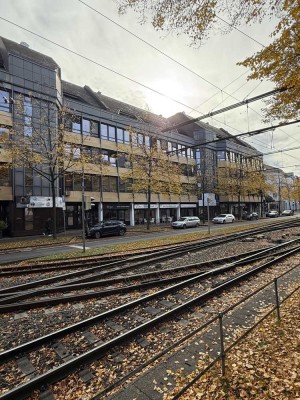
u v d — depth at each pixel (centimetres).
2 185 2520
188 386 307
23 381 418
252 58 661
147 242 1911
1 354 462
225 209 5462
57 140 2228
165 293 782
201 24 531
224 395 332
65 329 549
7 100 2472
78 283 926
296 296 680
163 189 3281
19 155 2098
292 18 547
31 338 556
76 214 3281
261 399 320
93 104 3650
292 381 345
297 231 2333
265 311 608
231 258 1230
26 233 2627
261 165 6431
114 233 2509
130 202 3834
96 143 3369
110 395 352
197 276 909
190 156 4872
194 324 586
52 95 2784
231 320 571
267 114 929
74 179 3198
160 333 549
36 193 2703
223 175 4741
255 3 519
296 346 429
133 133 3325
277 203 8438
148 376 384
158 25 541
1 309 683
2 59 2762
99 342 524
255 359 406
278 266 1066
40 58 3069
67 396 376
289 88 729
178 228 3262
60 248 1762
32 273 1100
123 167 3703
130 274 1024
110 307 711
